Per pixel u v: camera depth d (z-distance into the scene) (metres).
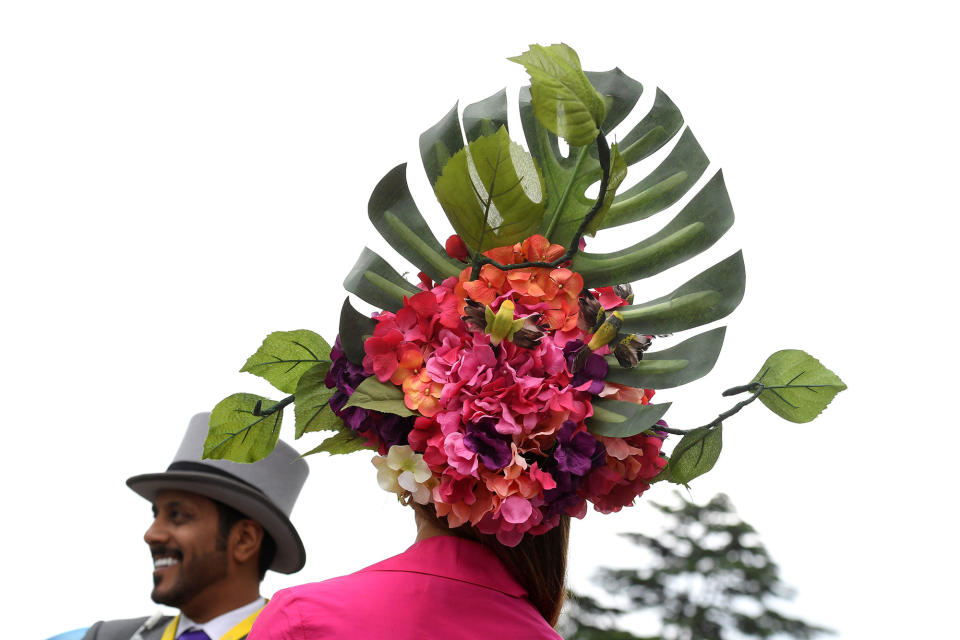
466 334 2.09
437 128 2.27
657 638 16.44
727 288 2.18
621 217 2.25
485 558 2.05
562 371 2.06
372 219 2.19
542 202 2.10
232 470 4.02
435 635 1.93
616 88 2.32
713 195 2.21
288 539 4.02
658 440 2.16
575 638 16.20
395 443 2.07
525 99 2.29
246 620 3.88
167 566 3.88
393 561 2.03
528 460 2.05
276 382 2.30
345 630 1.91
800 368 2.20
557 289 2.11
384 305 2.17
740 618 17.00
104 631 4.09
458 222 2.11
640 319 2.19
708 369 2.11
